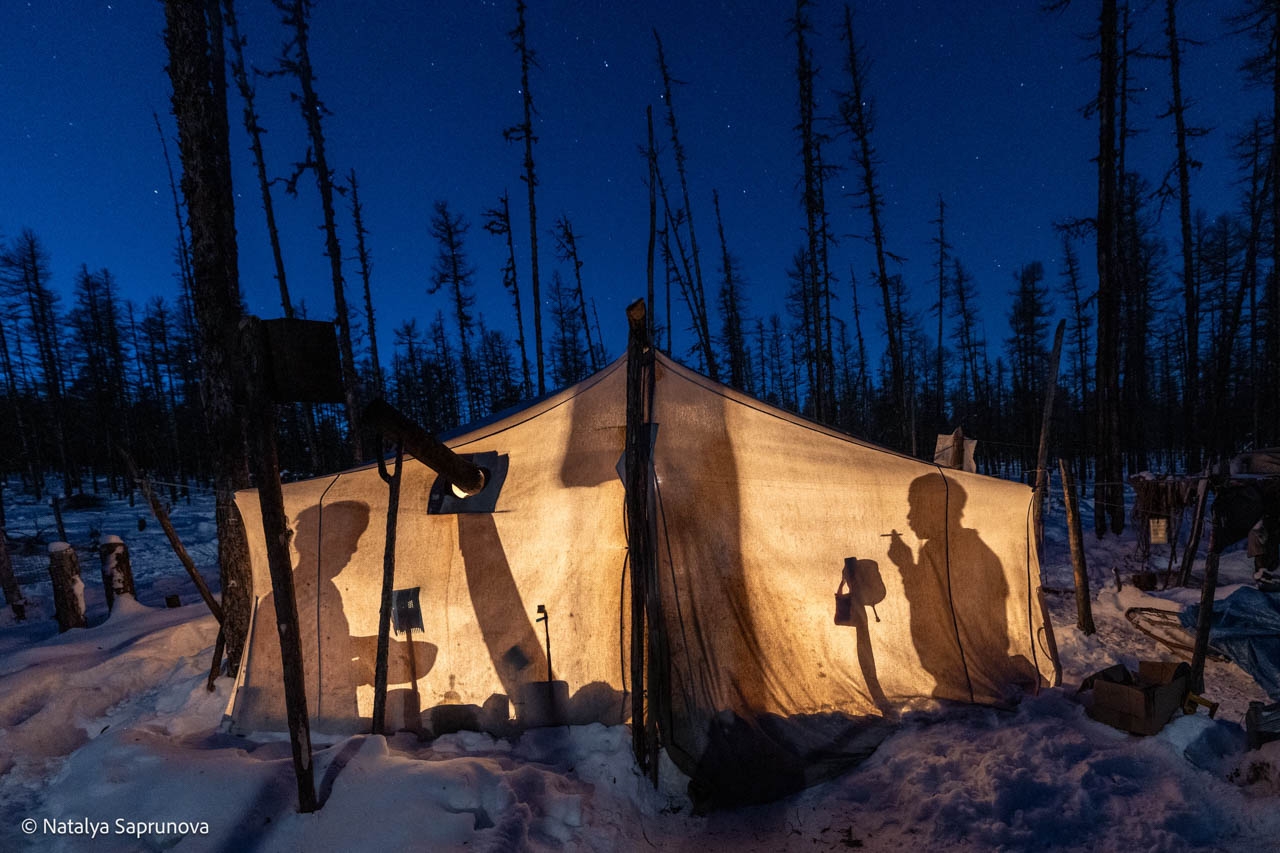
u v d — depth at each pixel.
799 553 5.60
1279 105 15.16
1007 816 3.71
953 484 5.80
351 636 5.35
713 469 5.49
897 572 5.71
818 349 20.36
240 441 6.05
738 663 5.23
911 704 5.36
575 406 5.48
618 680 5.41
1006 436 37.75
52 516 24.92
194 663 6.34
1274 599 5.54
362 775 3.89
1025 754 4.25
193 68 5.72
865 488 5.75
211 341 5.91
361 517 5.54
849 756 4.73
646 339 4.70
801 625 5.51
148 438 35.56
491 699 5.28
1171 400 31.67
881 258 20.44
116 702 5.66
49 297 33.28
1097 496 13.19
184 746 4.61
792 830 3.98
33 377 33.09
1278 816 3.36
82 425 34.66
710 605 5.30
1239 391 27.50
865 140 19.92
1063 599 8.45
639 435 4.53
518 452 5.59
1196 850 3.29
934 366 41.72
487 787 3.91
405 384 41.94
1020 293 32.53
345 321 17.98
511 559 5.58
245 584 5.96
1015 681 5.60
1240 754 3.99
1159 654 6.46
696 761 4.58
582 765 4.59
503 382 42.00
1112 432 13.15
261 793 3.75
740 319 32.03
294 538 5.44
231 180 6.05
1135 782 3.92
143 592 12.27
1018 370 34.72
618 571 5.59
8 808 3.92
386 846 3.35
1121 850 3.35
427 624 5.39
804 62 19.22
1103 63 12.67
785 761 4.64
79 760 4.26
